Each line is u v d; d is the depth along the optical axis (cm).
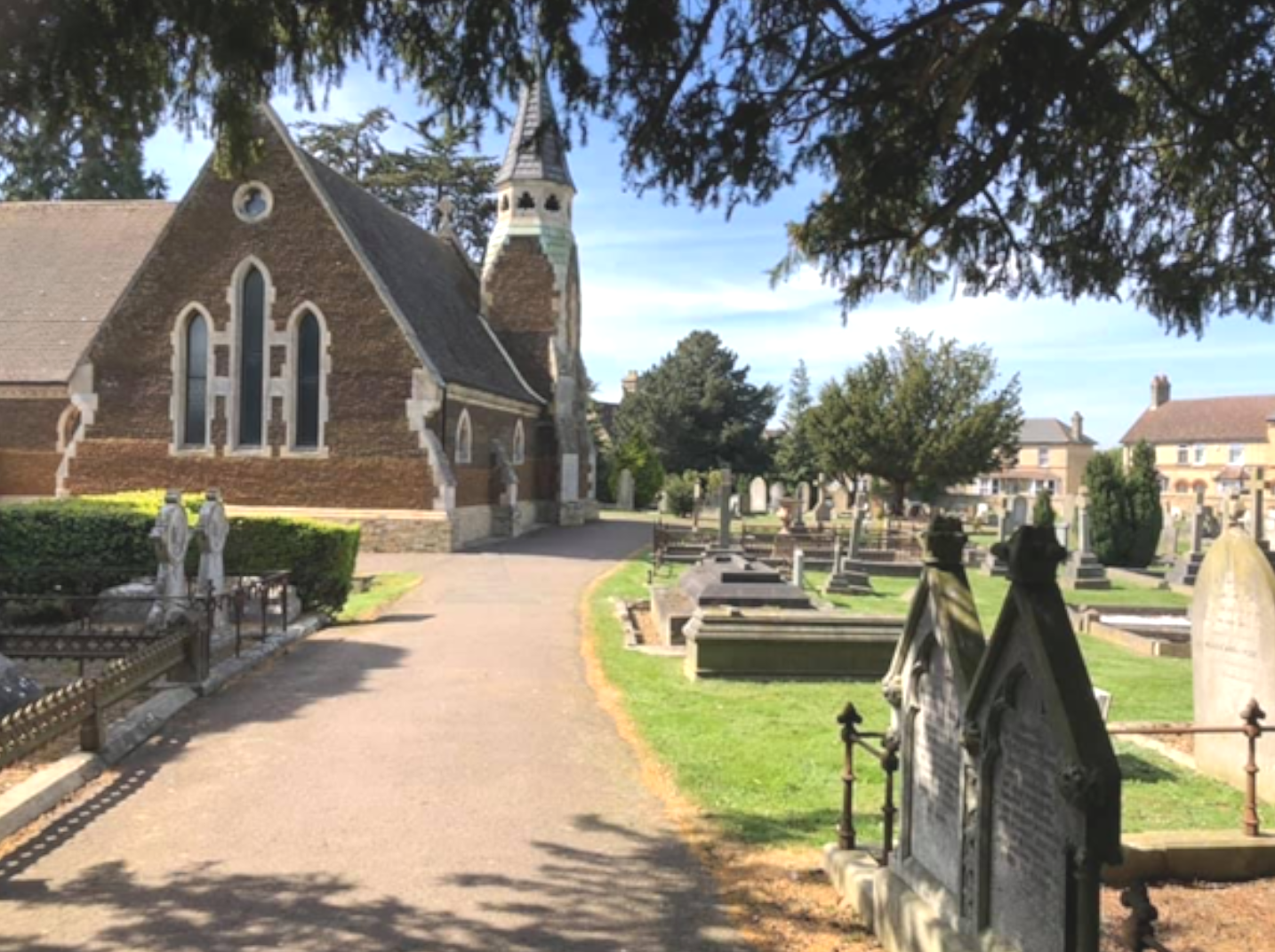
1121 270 594
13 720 630
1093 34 481
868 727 922
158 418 2797
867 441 5044
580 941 486
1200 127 518
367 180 5156
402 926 500
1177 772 823
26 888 540
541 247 3816
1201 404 8856
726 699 1034
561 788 729
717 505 5522
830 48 495
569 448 3809
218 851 598
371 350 2745
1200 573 831
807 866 586
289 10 482
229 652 1183
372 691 1040
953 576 484
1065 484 9306
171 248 2798
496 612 1630
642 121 514
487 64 497
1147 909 324
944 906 443
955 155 534
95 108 527
